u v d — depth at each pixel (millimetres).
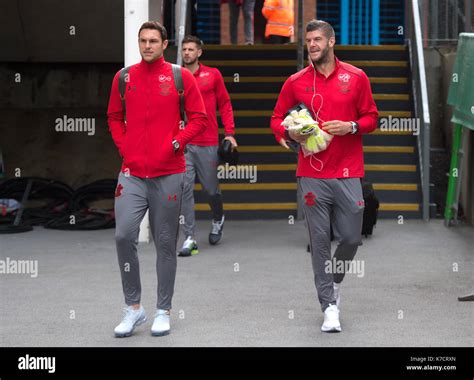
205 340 5590
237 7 14625
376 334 5723
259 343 5504
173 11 13828
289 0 14789
